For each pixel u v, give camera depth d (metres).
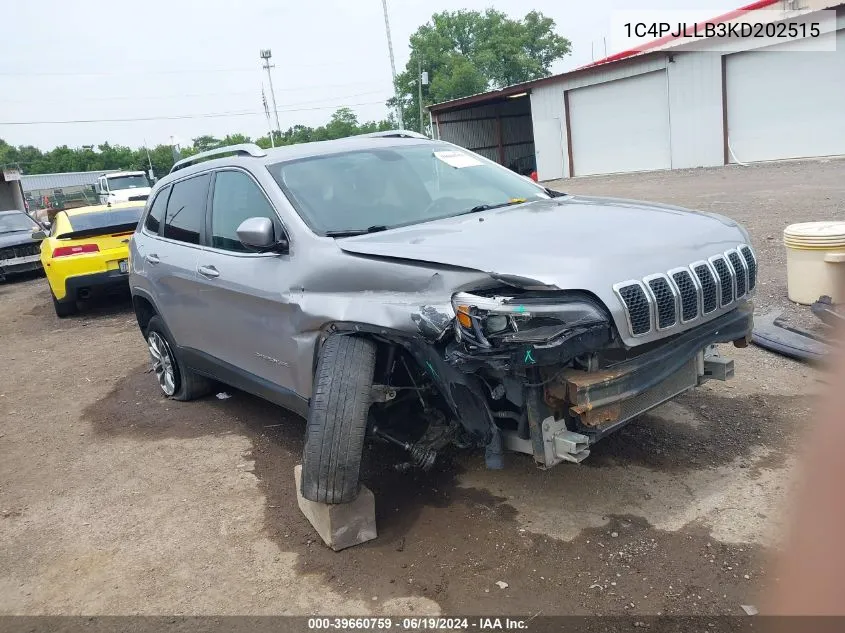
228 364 4.72
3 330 10.12
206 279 4.61
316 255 3.68
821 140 18.33
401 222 3.97
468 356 2.95
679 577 2.95
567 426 3.19
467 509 3.66
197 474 4.50
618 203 4.13
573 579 3.02
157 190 5.87
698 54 20.09
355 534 3.44
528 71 61.44
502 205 4.26
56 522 4.07
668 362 3.15
